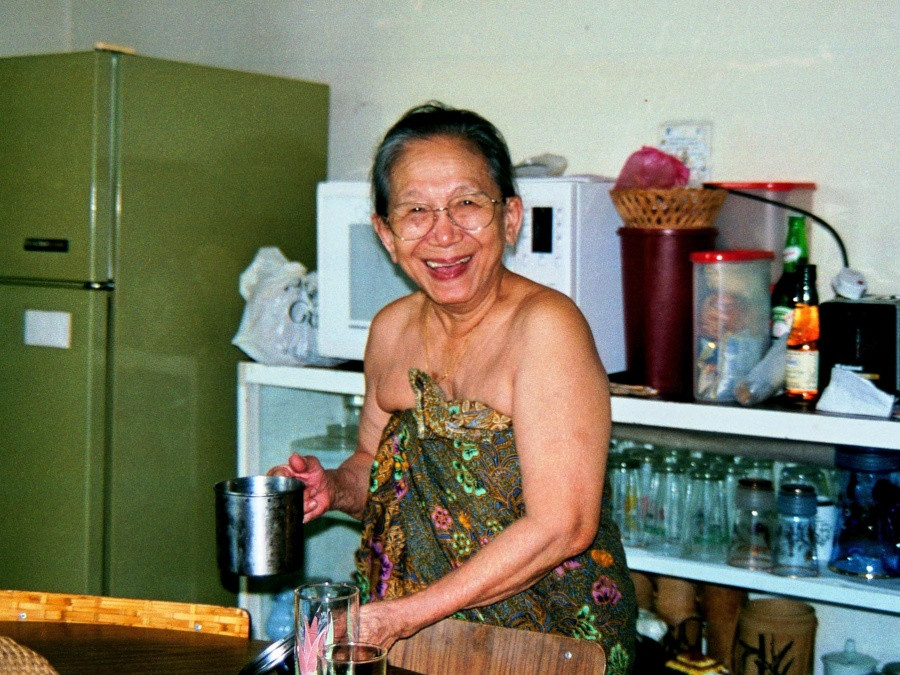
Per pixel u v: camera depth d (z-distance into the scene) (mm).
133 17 3168
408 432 1467
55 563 2359
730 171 2244
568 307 1369
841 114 2115
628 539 2086
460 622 1288
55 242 2307
